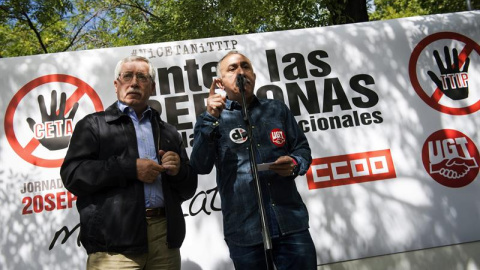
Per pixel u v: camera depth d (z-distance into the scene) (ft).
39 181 11.98
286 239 8.79
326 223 12.35
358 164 12.77
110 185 8.34
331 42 13.47
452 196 12.82
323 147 12.79
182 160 9.29
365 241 12.34
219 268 11.96
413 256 12.35
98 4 31.68
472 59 13.79
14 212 11.75
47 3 25.11
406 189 12.74
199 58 13.08
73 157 8.54
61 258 11.68
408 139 13.05
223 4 23.86
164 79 12.87
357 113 13.09
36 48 30.45
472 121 13.35
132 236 8.18
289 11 23.06
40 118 12.31
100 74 12.72
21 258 11.55
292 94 13.05
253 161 8.16
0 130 12.10
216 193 12.32
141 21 32.14
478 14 14.15
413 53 13.62
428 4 32.53
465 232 12.62
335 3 20.30
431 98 13.39
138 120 9.21
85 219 8.34
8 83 12.35
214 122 8.78
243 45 13.25
